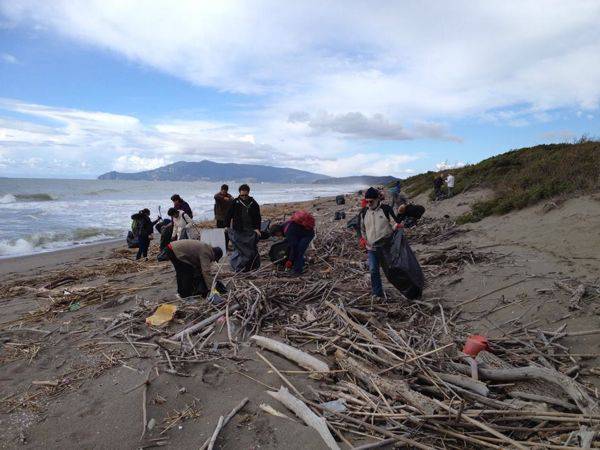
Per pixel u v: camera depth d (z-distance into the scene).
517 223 9.76
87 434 3.24
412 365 3.95
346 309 5.39
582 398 3.22
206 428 3.25
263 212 24.41
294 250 7.57
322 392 3.64
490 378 3.77
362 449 2.90
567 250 7.08
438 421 3.17
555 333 4.53
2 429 3.35
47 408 3.62
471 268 7.16
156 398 3.64
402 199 15.81
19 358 4.65
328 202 30.70
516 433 3.08
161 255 9.35
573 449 2.69
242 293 6.03
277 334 5.02
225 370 4.11
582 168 10.90
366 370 3.85
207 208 31.84
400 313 5.52
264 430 3.20
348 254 9.18
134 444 3.10
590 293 5.29
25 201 35.12
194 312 5.61
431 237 10.63
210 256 6.29
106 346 4.83
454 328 5.04
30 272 10.78
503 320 5.14
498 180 16.17
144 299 6.59
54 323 5.79
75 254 13.73
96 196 44.34
